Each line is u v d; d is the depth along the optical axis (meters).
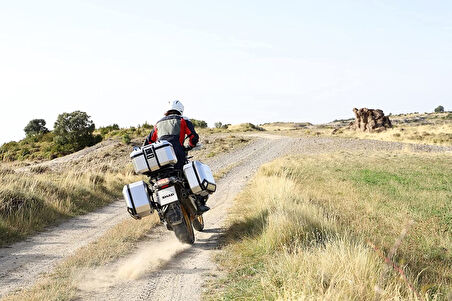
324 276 5.06
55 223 11.17
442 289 5.31
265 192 12.87
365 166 28.75
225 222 10.13
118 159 53.44
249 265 6.28
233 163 36.09
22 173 15.91
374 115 73.62
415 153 40.53
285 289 4.67
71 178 16.75
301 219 7.91
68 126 69.62
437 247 8.62
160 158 7.09
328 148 48.47
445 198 15.88
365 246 6.66
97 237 9.30
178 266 6.54
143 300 5.12
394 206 13.93
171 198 7.04
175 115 7.83
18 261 7.32
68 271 6.35
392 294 4.50
